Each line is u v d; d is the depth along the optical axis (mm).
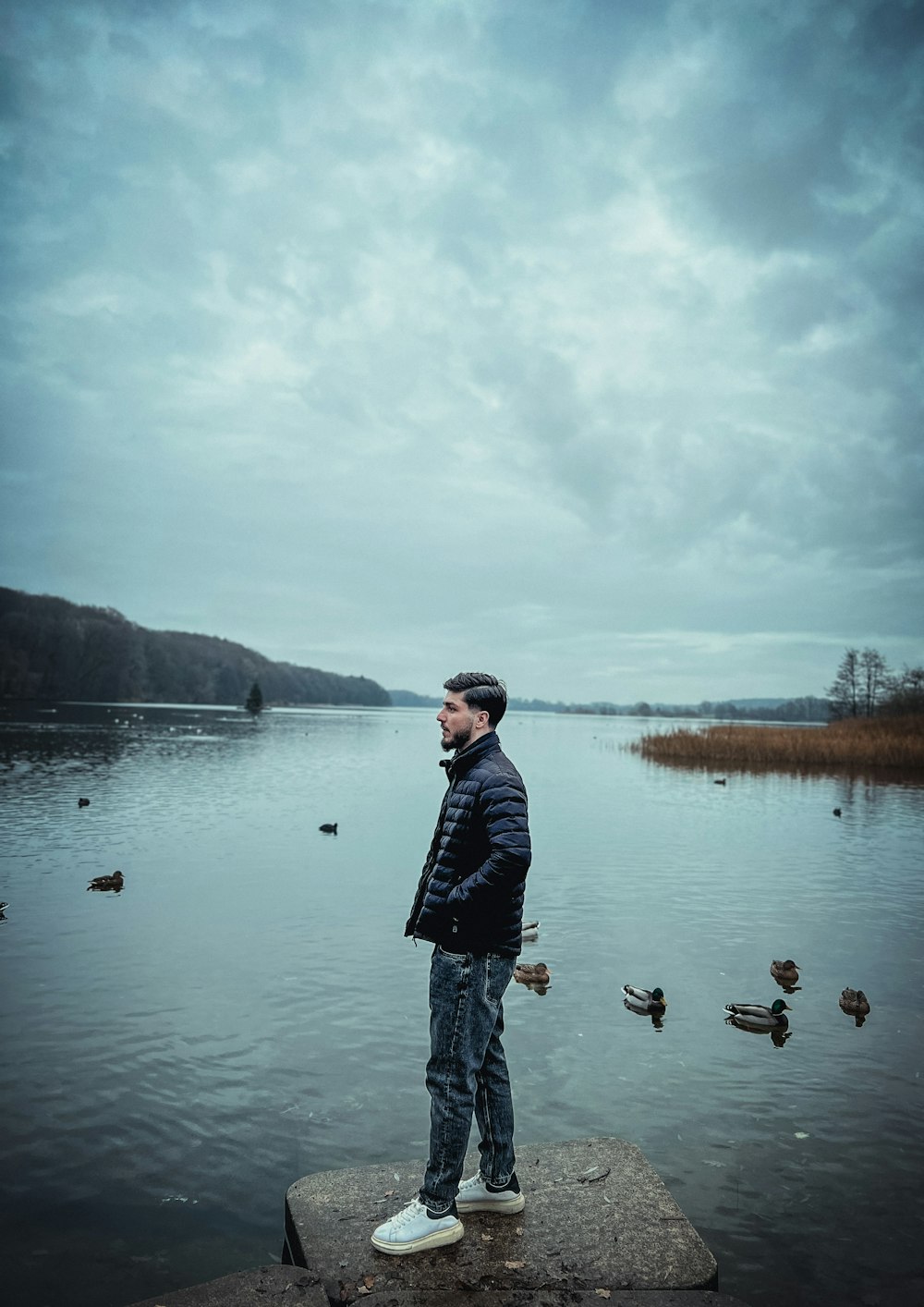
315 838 18688
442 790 29672
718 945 11305
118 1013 8219
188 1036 7688
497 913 3949
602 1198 4367
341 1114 6270
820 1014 8781
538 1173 4625
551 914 12812
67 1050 7336
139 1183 5312
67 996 8688
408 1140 5906
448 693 4230
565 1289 3631
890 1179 5555
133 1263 4535
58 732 57906
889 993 9477
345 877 14680
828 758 46750
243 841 18156
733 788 33469
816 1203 5270
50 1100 6398
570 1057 7582
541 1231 4066
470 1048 3938
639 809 26188
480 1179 4238
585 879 15375
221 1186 5301
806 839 20406
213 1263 4551
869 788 33844
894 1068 7414
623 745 72375
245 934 11047
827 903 13727
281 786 29703
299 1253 3979
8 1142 5781
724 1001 9148
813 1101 6730
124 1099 6441
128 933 11055
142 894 13227
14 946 10430
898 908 13438
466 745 4246
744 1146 5980
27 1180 5316
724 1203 5258
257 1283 3656
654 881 15289
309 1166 5559
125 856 16234
